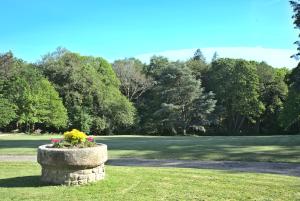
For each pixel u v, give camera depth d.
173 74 57.88
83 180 10.30
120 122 59.28
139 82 67.00
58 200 8.68
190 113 58.72
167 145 23.91
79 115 57.75
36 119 53.88
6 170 13.44
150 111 61.66
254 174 12.54
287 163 16.38
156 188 9.90
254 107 60.59
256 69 62.00
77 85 58.66
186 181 10.88
